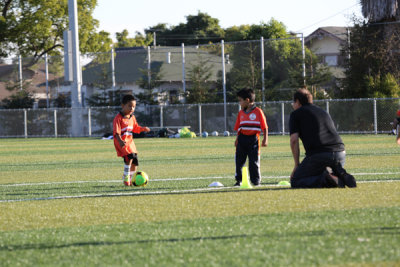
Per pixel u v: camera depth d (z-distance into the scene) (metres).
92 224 8.81
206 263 6.02
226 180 16.12
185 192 12.73
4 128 61.25
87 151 34.00
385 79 49.00
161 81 65.44
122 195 12.56
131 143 15.58
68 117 60.62
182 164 22.80
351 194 10.92
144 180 15.05
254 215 8.95
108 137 52.44
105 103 64.44
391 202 9.80
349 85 51.12
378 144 32.72
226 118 55.56
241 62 60.69
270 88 56.81
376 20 51.34
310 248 6.46
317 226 7.74
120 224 8.65
